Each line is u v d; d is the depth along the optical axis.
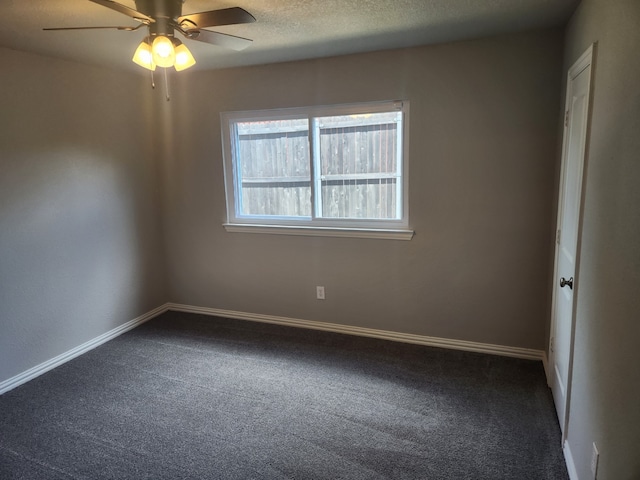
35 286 3.00
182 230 4.03
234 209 3.81
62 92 3.11
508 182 2.92
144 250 3.93
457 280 3.18
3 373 2.82
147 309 4.02
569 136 2.30
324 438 2.28
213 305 4.09
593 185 1.68
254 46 2.87
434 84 2.97
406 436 2.28
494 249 3.04
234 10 1.81
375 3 2.11
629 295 1.23
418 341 3.38
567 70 2.44
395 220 3.29
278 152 3.58
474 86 2.88
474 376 2.87
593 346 1.62
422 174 3.11
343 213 3.46
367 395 2.68
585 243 1.79
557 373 2.47
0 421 2.48
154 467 2.09
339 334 3.60
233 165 3.73
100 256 3.50
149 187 3.94
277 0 2.05
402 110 3.11
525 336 3.08
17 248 2.87
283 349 3.35
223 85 3.58
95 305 3.47
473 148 2.96
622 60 1.37
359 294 3.51
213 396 2.71
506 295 3.07
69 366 3.14
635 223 1.20
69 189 3.21
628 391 1.23
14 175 2.83
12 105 2.79
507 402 2.56
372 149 3.28
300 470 2.05
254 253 3.81
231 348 3.39
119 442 2.28
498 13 2.31
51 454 2.20
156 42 1.89
